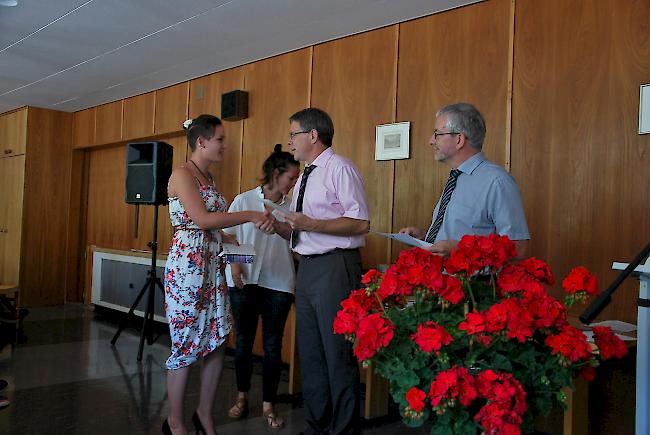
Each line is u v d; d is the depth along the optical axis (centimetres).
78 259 714
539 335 128
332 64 414
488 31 330
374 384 321
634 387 232
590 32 290
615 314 276
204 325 240
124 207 654
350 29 390
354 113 398
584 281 130
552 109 302
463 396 113
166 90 571
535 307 122
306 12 360
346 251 233
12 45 450
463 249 131
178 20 384
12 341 490
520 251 196
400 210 368
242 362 314
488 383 115
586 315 142
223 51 449
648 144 268
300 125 242
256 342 448
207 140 244
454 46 345
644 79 271
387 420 321
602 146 283
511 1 320
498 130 322
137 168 480
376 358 131
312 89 427
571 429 204
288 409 332
